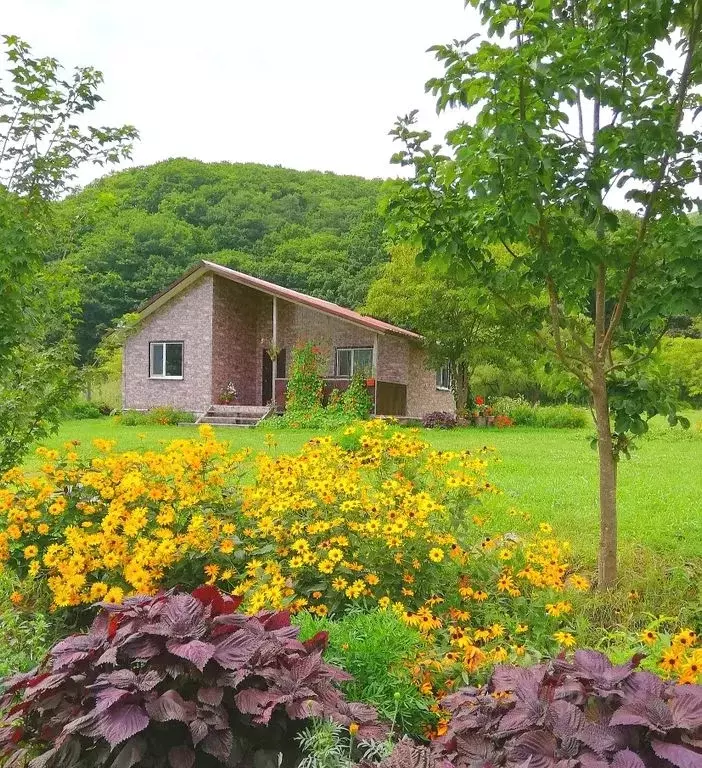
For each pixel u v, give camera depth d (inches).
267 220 2070.6
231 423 808.3
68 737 90.7
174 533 165.5
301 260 1792.6
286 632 106.0
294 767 94.1
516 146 147.3
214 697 90.3
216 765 94.4
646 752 74.9
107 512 171.3
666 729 74.1
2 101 218.1
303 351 819.4
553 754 75.5
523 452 516.7
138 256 1558.8
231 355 881.5
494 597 159.8
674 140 149.9
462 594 154.0
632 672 83.7
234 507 175.9
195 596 105.7
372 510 159.5
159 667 92.8
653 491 336.5
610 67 156.1
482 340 844.6
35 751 97.7
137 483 165.9
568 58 148.6
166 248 1699.1
